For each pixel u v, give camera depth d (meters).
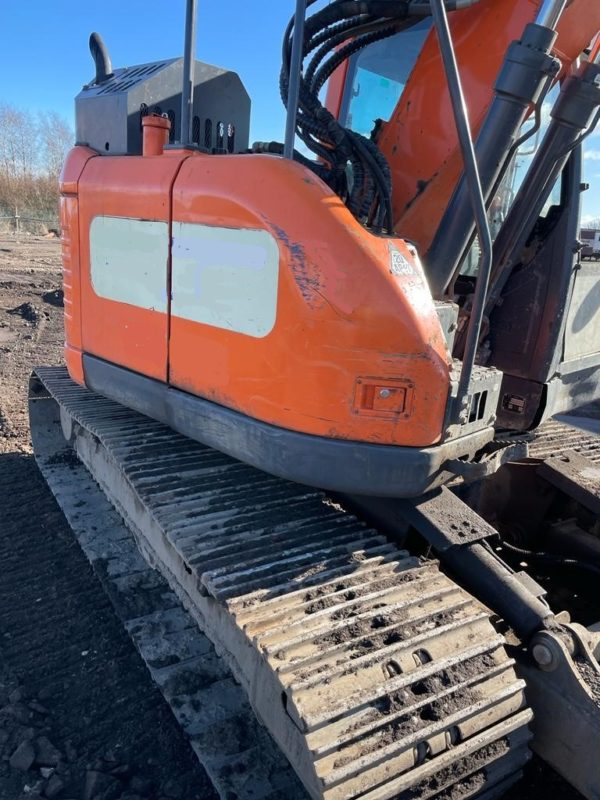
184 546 2.32
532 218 2.73
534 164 2.63
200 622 2.57
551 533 3.34
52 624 3.17
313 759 1.69
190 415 2.63
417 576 2.26
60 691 2.75
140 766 2.41
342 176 2.56
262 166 2.25
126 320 2.96
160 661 2.64
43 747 2.43
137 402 2.98
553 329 2.88
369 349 2.08
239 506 2.61
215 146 3.34
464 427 2.28
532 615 2.19
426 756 1.83
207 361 2.51
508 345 3.01
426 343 2.08
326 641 1.94
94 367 3.24
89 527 3.71
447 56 1.87
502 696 1.96
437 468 2.19
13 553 3.77
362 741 1.76
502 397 3.06
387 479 2.15
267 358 2.26
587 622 3.09
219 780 2.12
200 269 2.48
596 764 1.94
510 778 2.07
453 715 1.87
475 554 2.37
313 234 2.11
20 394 6.50
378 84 3.04
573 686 1.99
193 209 2.47
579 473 3.27
